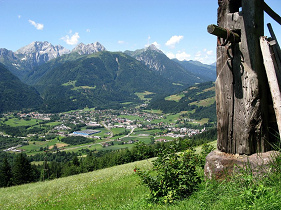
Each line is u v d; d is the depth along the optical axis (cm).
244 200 364
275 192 354
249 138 489
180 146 593
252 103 481
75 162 7300
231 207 363
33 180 5981
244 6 489
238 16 497
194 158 598
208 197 438
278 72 450
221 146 539
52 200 1217
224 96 526
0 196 2050
